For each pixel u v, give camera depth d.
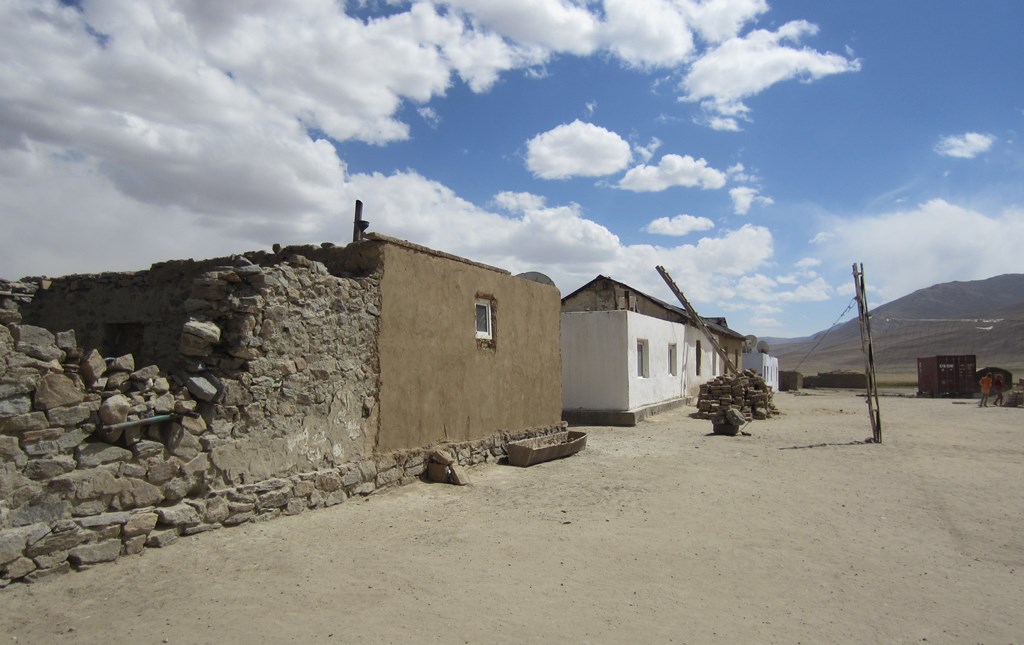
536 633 4.62
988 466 12.23
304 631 4.51
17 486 5.09
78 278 10.09
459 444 10.70
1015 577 6.06
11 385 5.11
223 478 6.73
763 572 6.12
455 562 6.15
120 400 5.81
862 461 12.75
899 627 4.89
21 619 4.54
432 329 10.17
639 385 20.48
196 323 6.79
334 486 8.03
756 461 12.70
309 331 7.85
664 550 6.74
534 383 13.37
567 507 8.55
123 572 5.44
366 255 9.17
